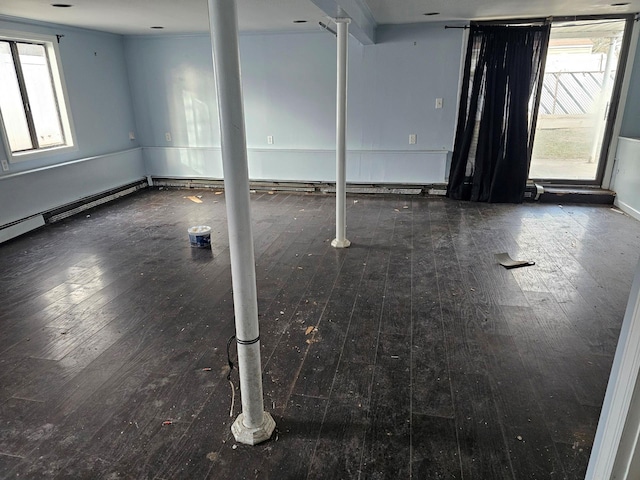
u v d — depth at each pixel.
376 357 2.36
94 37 5.48
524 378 2.18
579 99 7.52
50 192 4.80
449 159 5.75
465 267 3.52
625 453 1.05
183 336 2.58
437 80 5.48
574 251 3.84
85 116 5.40
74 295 3.10
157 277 3.39
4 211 4.25
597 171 5.47
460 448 1.76
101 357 2.38
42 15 4.27
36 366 2.30
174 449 1.77
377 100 5.71
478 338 2.53
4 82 4.43
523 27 4.92
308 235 4.33
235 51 1.37
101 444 1.80
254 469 1.68
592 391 2.08
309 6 3.89
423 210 5.19
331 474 1.65
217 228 4.58
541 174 6.04
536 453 1.73
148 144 6.48
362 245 4.05
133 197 5.96
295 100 5.90
